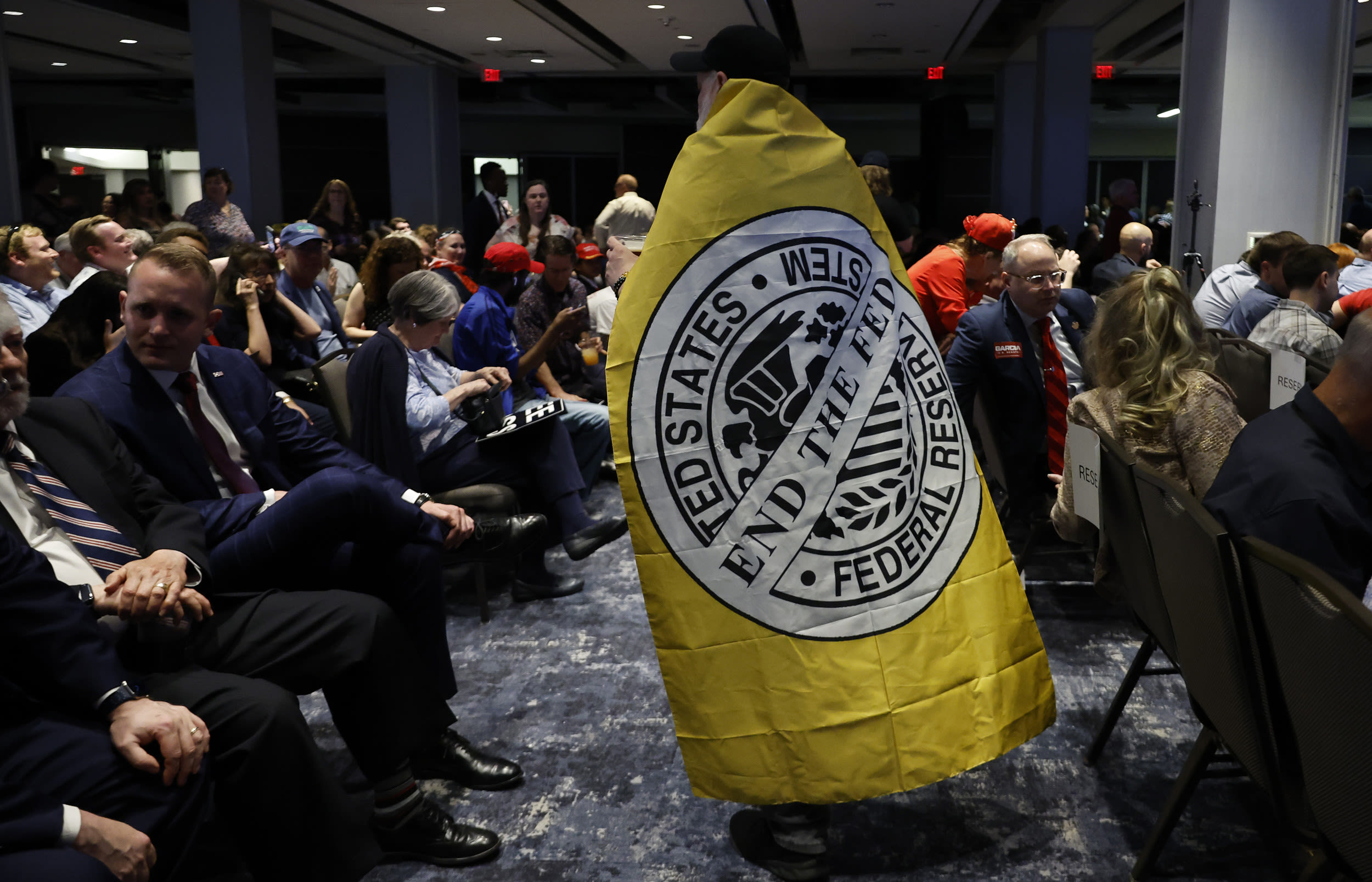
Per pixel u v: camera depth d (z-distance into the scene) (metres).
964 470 1.89
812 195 1.79
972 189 16.80
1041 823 2.06
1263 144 5.41
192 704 1.65
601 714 2.56
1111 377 2.35
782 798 1.71
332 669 1.88
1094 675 2.76
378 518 2.09
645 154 18.91
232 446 2.37
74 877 1.27
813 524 1.74
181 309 2.12
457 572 3.72
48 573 1.55
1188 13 5.89
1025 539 3.94
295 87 16.81
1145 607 2.01
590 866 1.93
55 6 9.85
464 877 1.90
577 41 11.73
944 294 4.16
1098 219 13.58
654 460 1.71
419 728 1.96
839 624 1.74
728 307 1.74
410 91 13.41
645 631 3.12
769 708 1.71
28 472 1.76
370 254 4.57
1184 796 1.80
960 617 1.81
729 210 1.75
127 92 16.17
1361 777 1.15
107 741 1.50
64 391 2.12
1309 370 2.57
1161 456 2.26
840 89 16.44
